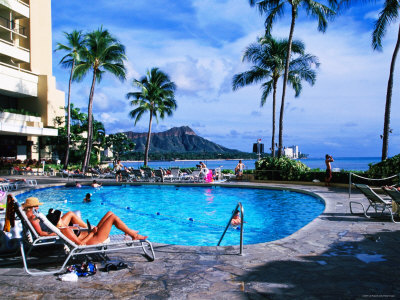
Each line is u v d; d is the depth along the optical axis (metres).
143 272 4.04
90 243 4.38
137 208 11.78
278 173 18.41
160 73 33.50
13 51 29.17
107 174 24.98
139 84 31.08
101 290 3.49
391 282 3.63
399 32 15.05
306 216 9.76
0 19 29.78
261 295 3.31
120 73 27.50
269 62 23.52
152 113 33.00
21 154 30.41
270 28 20.22
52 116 33.03
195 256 4.68
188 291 3.44
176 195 15.18
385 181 13.47
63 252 4.75
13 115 27.86
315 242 5.41
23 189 15.11
